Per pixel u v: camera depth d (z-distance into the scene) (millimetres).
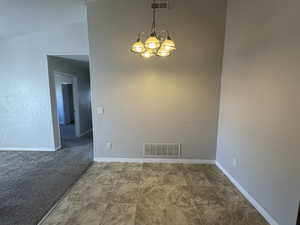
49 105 3625
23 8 2506
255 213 1877
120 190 2283
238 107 2316
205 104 2957
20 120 3697
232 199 2111
